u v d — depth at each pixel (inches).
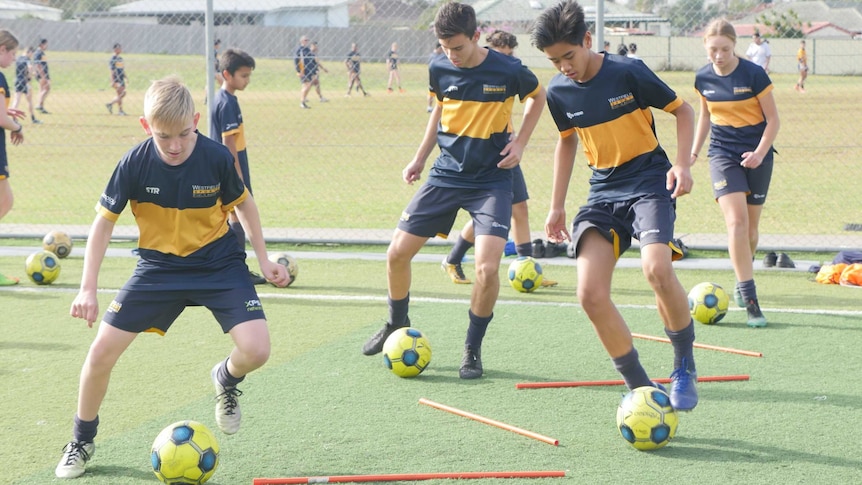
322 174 601.6
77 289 317.7
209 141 155.5
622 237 184.9
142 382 211.6
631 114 182.7
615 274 335.3
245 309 156.2
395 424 181.9
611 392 202.1
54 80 1235.2
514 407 192.5
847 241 370.3
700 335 249.8
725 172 257.3
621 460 161.5
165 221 155.2
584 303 174.4
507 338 249.0
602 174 188.5
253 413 189.2
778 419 182.1
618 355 176.4
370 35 1177.4
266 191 534.3
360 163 653.3
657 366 222.8
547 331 255.9
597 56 183.0
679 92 872.3
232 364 158.9
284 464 161.3
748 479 151.9
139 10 1099.3
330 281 329.1
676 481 151.3
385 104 1072.8
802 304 285.6
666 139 676.7
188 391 204.7
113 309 155.3
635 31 618.2
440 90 216.5
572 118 186.7
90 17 1209.4
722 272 335.3
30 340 249.9
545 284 315.9
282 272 160.6
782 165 607.5
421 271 343.9
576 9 174.4
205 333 256.5
